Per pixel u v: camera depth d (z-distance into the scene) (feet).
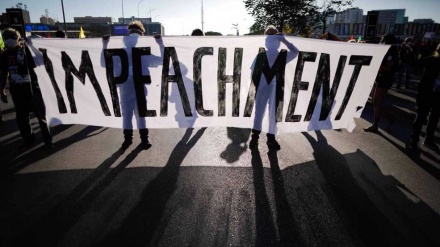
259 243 7.55
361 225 8.37
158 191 10.05
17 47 12.75
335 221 8.53
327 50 13.42
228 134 16.85
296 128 14.23
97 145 14.71
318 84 13.80
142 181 10.77
